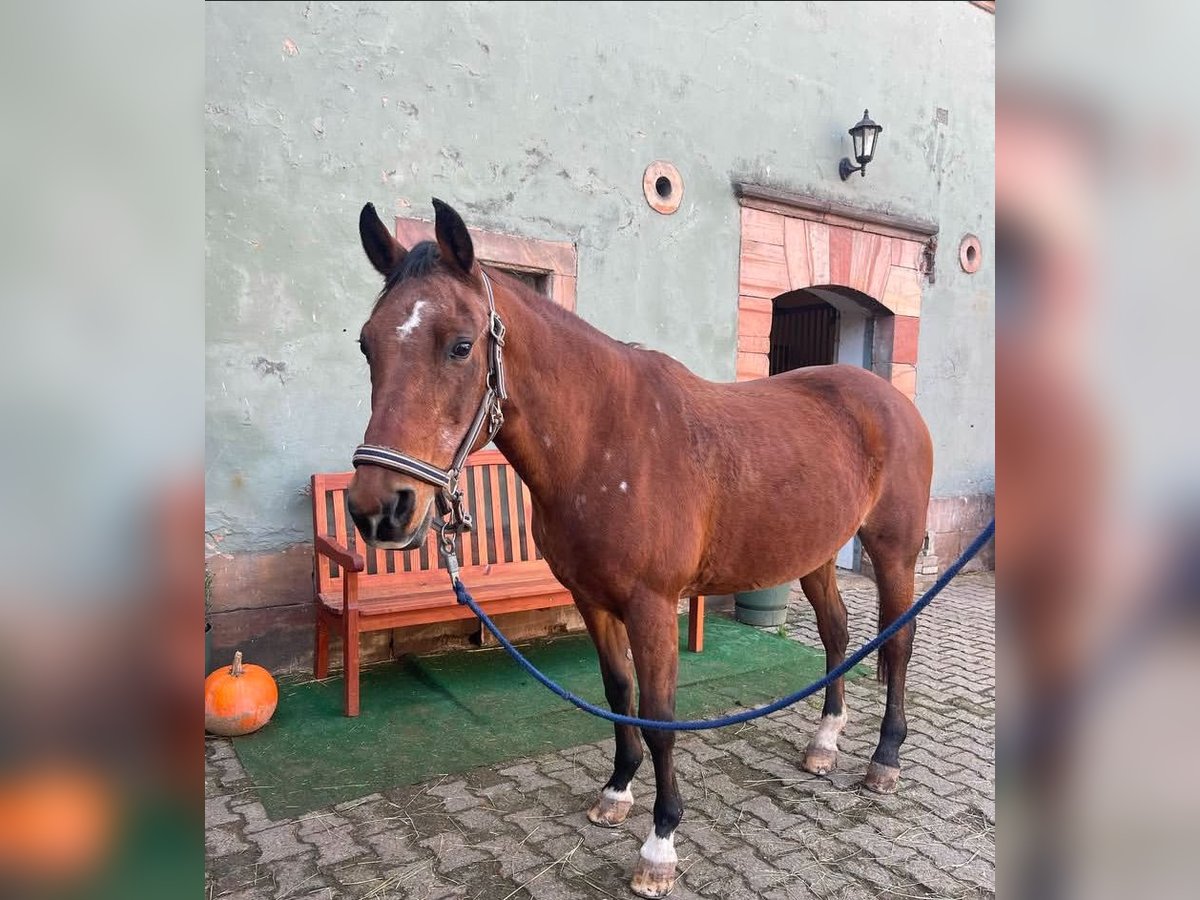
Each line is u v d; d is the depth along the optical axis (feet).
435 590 11.69
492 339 5.86
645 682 6.86
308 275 11.80
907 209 18.92
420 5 12.31
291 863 7.29
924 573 20.26
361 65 11.95
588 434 6.72
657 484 6.84
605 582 6.79
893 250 18.56
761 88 16.21
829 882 7.11
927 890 7.01
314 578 11.87
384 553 12.05
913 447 9.25
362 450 5.13
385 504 5.06
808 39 16.81
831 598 9.73
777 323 22.54
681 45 15.05
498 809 8.33
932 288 19.61
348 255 12.09
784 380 9.23
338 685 11.60
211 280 11.11
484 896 6.84
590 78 14.02
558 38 13.62
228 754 9.43
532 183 13.52
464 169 12.87
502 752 9.64
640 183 14.74
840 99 17.47
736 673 12.55
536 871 7.22
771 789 8.91
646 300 14.98
